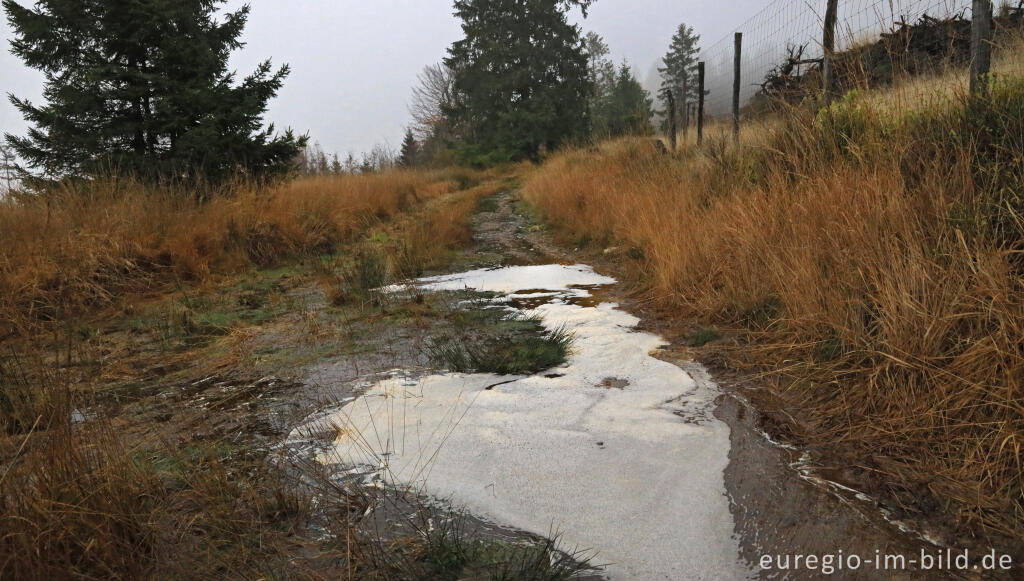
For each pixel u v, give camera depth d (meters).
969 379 2.25
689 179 6.92
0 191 6.67
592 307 4.90
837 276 3.25
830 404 2.66
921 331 2.52
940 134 3.57
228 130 9.82
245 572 1.68
